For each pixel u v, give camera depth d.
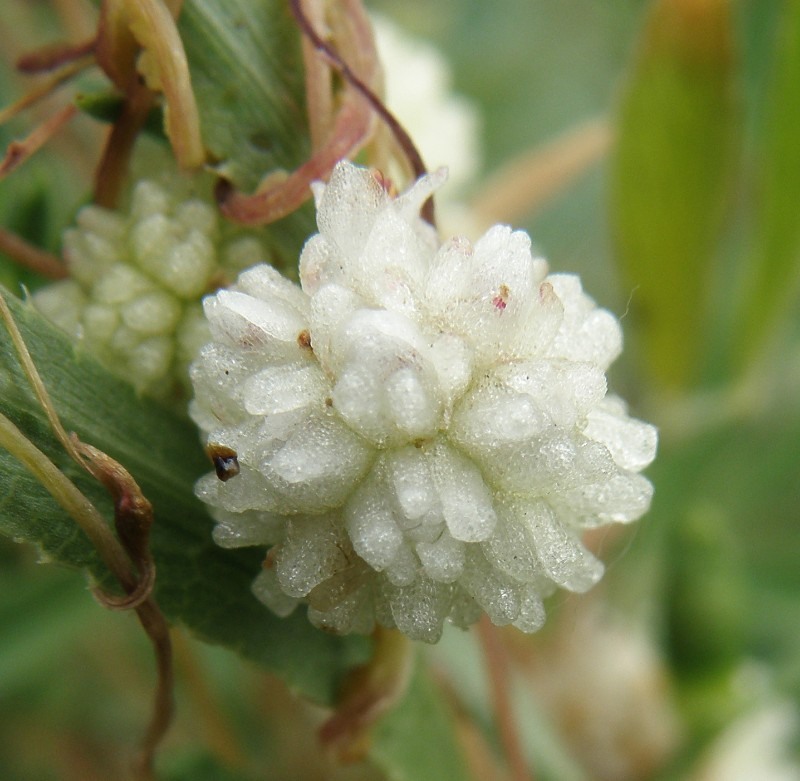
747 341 0.08
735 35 0.06
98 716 0.08
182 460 0.05
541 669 0.07
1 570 0.07
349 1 0.05
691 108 0.07
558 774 0.07
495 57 0.11
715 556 0.07
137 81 0.05
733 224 0.08
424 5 0.11
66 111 0.05
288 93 0.05
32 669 0.07
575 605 0.06
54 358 0.05
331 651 0.05
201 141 0.05
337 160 0.05
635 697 0.07
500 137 0.11
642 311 0.07
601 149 0.08
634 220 0.07
